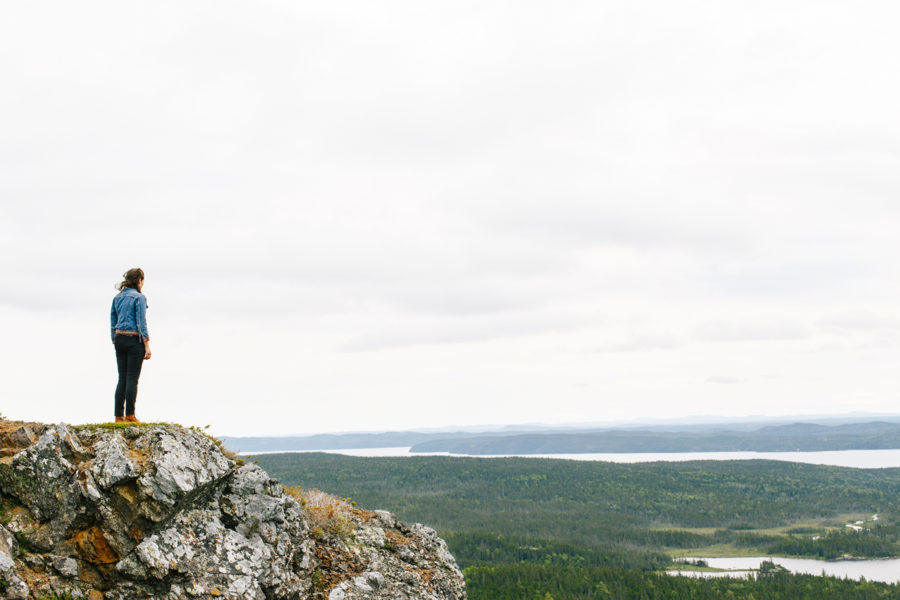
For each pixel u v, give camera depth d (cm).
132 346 1581
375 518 2036
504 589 17150
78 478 1315
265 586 1383
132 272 1652
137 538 1312
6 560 1205
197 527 1378
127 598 1268
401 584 1708
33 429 1438
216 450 1531
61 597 1226
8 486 1321
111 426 1461
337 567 1661
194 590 1282
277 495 1592
